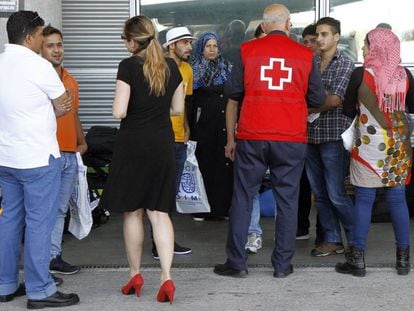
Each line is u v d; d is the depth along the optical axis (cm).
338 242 691
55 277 604
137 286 570
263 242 745
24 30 531
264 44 606
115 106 543
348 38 912
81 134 650
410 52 912
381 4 909
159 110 552
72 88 619
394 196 620
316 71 607
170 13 909
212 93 797
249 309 543
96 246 735
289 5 911
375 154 606
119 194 550
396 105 601
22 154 531
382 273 630
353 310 540
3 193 555
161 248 557
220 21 912
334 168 666
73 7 898
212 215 827
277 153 604
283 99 600
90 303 559
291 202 616
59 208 622
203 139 808
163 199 553
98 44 902
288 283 604
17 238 562
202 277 623
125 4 901
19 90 526
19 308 554
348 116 621
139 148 547
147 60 544
